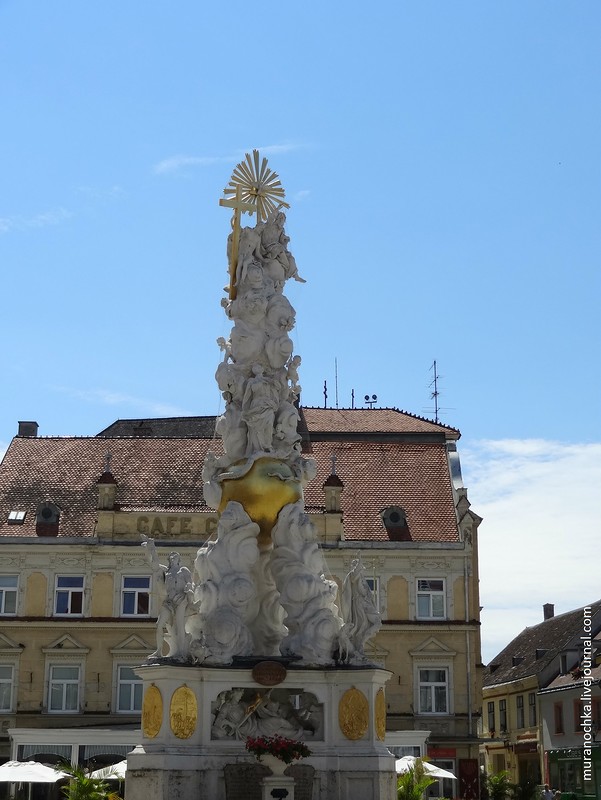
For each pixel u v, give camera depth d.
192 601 24.38
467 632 49.59
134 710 48.38
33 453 55.81
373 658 49.19
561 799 52.41
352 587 25.39
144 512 50.16
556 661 63.31
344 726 24.17
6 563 49.53
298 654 24.58
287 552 25.42
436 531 51.62
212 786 23.25
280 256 27.56
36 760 45.91
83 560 49.66
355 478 54.62
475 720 48.75
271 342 26.70
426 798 45.91
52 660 48.72
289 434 26.39
